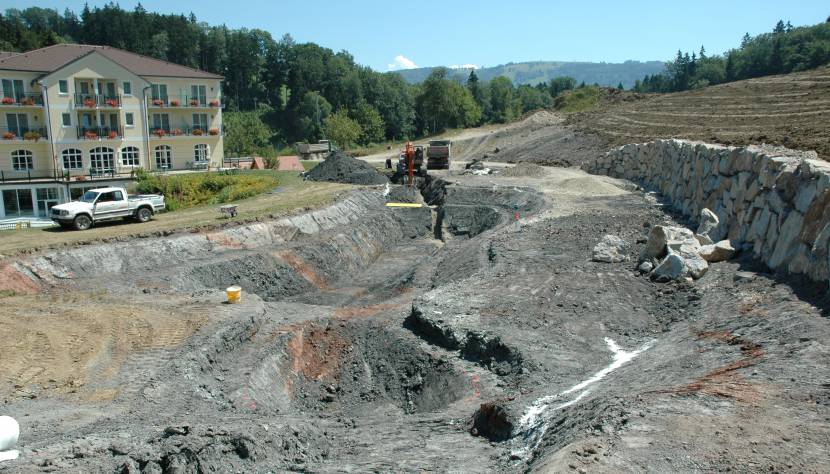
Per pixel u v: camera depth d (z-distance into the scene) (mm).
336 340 19562
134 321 17984
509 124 90188
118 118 47312
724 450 7668
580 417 9492
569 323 16750
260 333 18812
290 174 50562
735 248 19188
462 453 10188
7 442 10008
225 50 135375
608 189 38938
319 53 133250
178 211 35094
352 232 33438
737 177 21828
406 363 17406
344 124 90188
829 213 13961
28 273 22188
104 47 52188
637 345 15109
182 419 12578
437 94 106562
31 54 47094
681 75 152875
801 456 7363
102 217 30094
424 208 40781
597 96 97438
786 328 12023
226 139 82812
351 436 12398
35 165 44750
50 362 15320
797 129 34156
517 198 38562
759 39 158375
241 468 9789
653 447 7848
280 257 27688
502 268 22406
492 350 15852
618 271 20641
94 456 9828
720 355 11781
